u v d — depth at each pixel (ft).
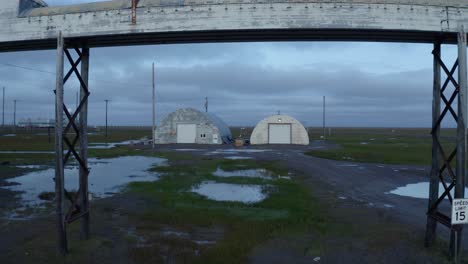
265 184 56.90
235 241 28.22
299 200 44.62
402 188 55.16
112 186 55.62
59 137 23.72
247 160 93.86
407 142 188.96
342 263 24.16
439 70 26.18
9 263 23.35
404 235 30.07
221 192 50.31
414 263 23.93
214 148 140.46
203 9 24.38
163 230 31.73
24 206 41.50
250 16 24.13
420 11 24.11
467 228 32.01
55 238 28.58
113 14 24.86
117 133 331.16
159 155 109.70
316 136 271.90
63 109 25.05
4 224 33.32
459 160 23.31
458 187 23.43
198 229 32.07
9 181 60.44
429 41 27.07
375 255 25.50
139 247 26.68
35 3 28.30
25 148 128.57
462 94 23.08
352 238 29.43
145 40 27.20
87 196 27.50
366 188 54.80
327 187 55.26
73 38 25.54
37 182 59.57
